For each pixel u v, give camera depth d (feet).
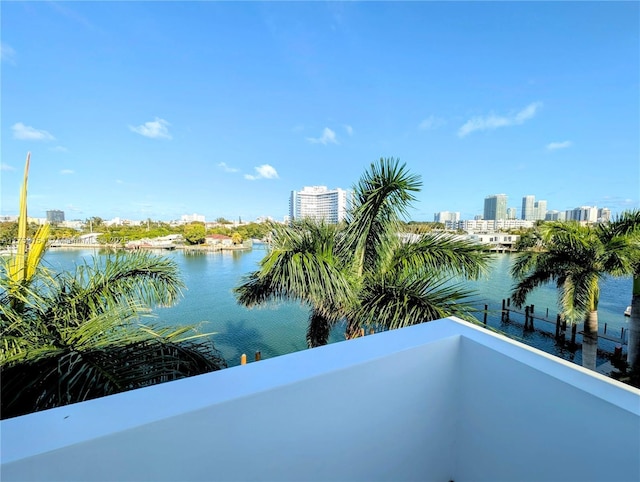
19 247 7.96
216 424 2.30
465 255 11.24
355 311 10.93
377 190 10.27
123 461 2.01
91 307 7.59
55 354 5.76
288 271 10.86
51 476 1.82
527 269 22.89
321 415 2.83
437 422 3.75
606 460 2.48
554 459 2.85
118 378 5.82
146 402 2.27
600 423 2.52
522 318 40.98
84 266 8.19
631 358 23.03
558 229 21.04
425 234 12.08
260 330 30.78
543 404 2.94
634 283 22.66
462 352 3.85
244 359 17.84
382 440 3.28
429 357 3.59
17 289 7.24
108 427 1.99
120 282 8.47
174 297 9.78
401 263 11.33
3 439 1.86
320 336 13.74
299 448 2.72
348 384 2.97
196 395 2.37
